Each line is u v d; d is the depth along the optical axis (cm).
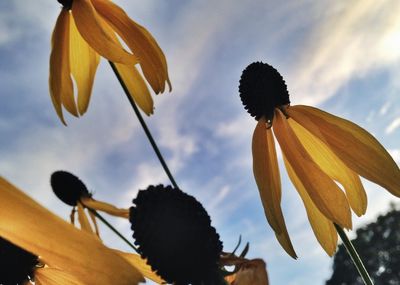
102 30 10
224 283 5
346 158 9
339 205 9
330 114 10
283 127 10
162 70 10
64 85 10
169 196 5
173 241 5
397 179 8
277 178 10
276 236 8
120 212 9
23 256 6
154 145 8
